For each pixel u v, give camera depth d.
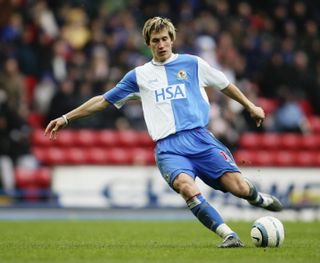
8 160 71.00
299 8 96.81
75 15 85.81
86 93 74.81
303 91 88.12
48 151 77.56
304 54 92.25
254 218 65.81
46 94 79.06
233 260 24.52
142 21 92.56
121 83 30.91
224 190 30.06
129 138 79.50
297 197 68.38
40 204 67.56
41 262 24.31
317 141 83.88
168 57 30.70
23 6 84.62
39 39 80.75
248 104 31.19
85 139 78.75
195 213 28.73
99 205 68.31
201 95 30.61
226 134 73.56
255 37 92.44
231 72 84.75
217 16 89.75
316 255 26.56
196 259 24.92
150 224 52.19
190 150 29.61
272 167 68.75
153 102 30.36
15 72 72.50
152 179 68.56
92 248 29.45
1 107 70.81
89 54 82.56
